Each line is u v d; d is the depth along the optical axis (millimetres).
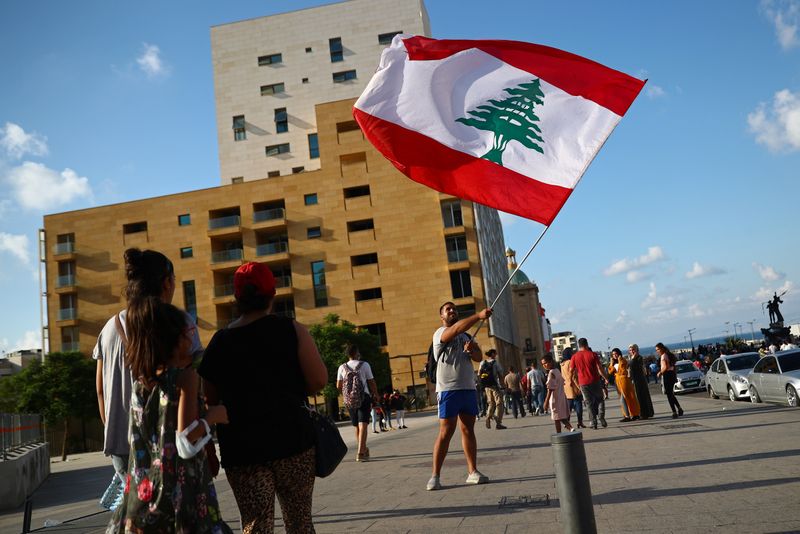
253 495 3584
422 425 27250
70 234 57438
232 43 66625
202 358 3785
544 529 5207
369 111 7355
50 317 56469
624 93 7090
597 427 15211
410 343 52531
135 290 3877
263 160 64438
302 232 54656
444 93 7383
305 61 65500
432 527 5703
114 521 3422
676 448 9633
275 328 3787
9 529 9422
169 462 3311
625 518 5387
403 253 53438
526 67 7355
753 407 17031
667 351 15797
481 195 7055
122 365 4137
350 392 12406
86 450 53219
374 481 9242
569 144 7043
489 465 9711
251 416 3635
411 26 65312
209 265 54906
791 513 5039
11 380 45969
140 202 56594
